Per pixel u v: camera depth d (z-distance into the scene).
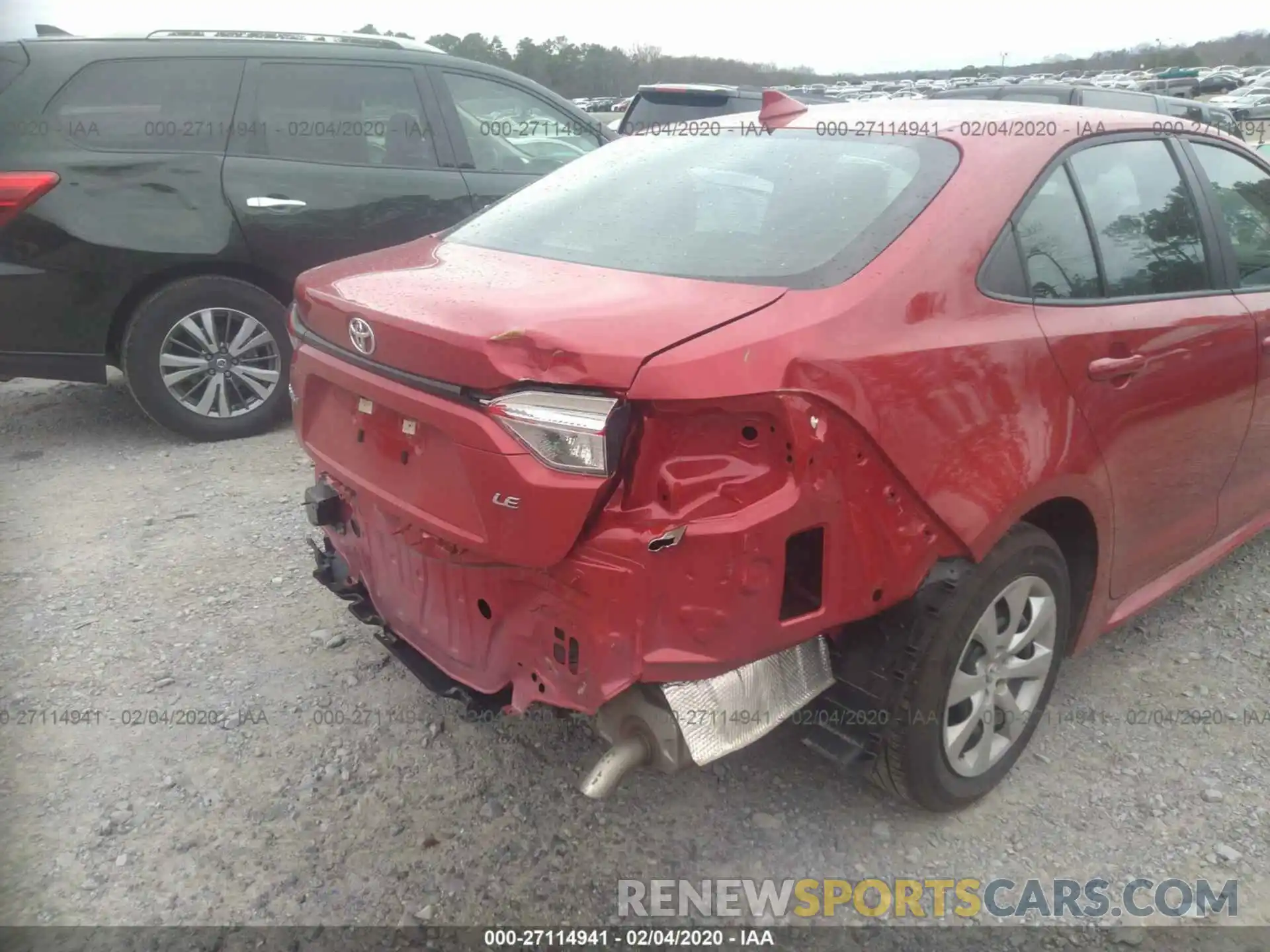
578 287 2.36
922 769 2.54
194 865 2.56
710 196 2.79
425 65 5.84
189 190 5.21
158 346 5.28
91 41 5.16
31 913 2.40
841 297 2.22
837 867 2.59
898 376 2.21
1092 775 2.91
